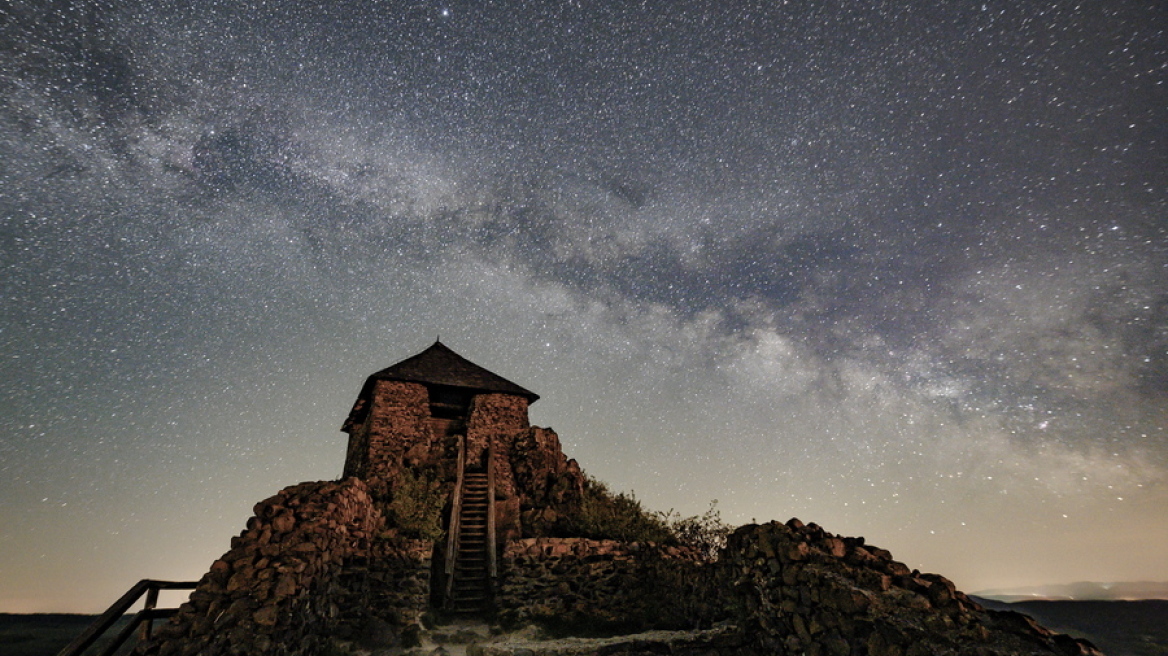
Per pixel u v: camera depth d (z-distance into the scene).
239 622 5.46
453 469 15.14
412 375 16.73
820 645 5.04
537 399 18.31
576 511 14.21
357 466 15.70
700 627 7.86
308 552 6.83
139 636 5.43
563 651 7.07
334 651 7.51
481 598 11.11
